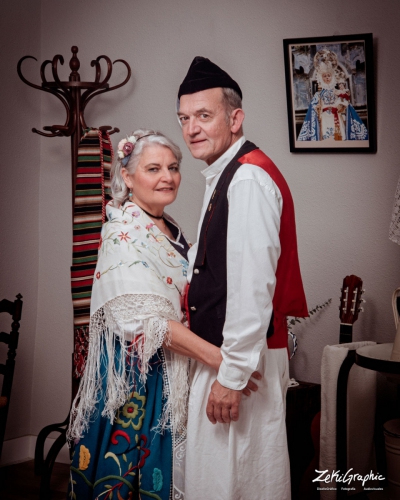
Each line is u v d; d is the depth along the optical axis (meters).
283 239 1.87
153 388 2.05
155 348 1.91
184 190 3.25
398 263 2.83
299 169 3.00
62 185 3.56
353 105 2.86
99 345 2.05
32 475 3.35
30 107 3.55
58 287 3.59
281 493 1.87
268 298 1.73
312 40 2.89
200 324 1.91
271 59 3.03
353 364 2.60
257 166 1.83
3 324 3.46
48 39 3.56
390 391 2.83
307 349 3.03
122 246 2.03
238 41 3.09
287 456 1.90
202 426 1.91
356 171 2.90
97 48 3.43
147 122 3.32
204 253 1.88
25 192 3.55
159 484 2.00
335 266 2.96
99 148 2.84
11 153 3.47
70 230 3.55
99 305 2.01
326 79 2.89
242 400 1.85
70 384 3.57
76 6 3.47
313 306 3.01
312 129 2.94
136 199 2.17
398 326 2.29
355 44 2.83
